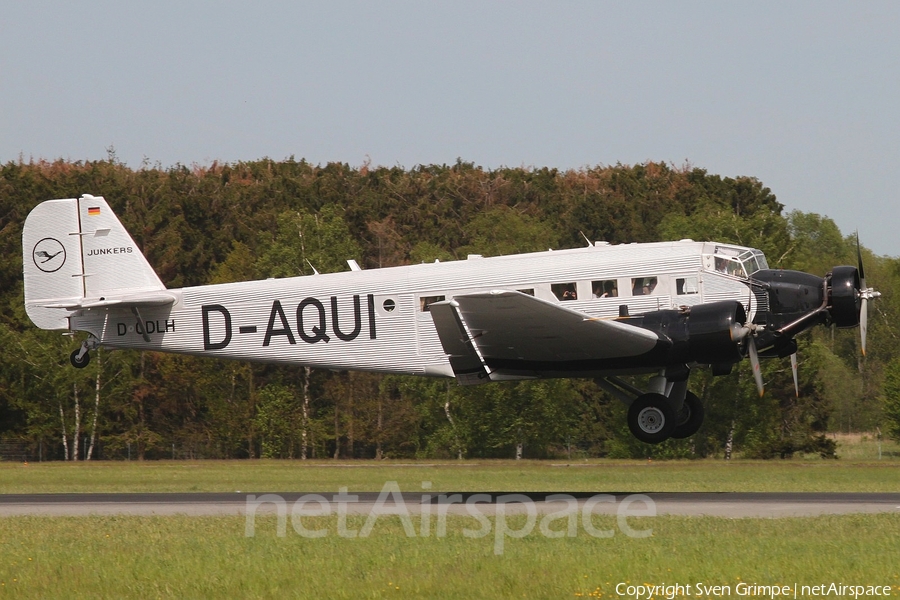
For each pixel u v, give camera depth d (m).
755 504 59.16
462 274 69.81
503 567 40.53
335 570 40.44
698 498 63.69
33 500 67.06
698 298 66.25
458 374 68.69
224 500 66.12
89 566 41.78
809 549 43.19
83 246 78.81
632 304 66.44
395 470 102.75
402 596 36.81
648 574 39.19
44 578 39.94
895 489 72.06
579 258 68.00
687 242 68.19
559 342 63.28
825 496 65.19
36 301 78.69
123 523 53.44
